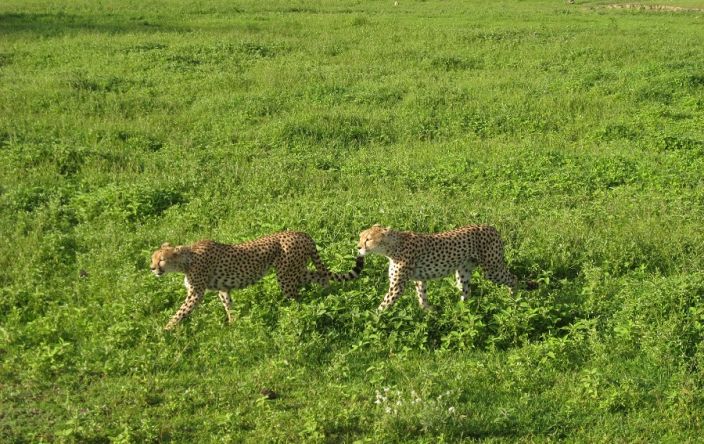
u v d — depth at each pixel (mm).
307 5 42281
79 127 19078
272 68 25578
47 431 8055
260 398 8500
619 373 9211
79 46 28547
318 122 19562
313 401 8562
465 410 8469
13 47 28156
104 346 9430
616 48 29172
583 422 8359
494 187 15547
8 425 8117
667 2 47188
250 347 9547
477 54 28406
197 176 15508
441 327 10086
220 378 9000
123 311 10133
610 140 19438
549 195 15320
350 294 10430
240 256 10273
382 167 16578
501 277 10836
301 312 9914
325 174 16156
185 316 10148
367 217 13203
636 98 22625
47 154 16422
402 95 22750
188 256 9938
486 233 10672
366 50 29062
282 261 10484
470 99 22344
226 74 24672
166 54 27047
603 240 12578
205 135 19078
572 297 11023
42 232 12844
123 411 8336
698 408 8477
